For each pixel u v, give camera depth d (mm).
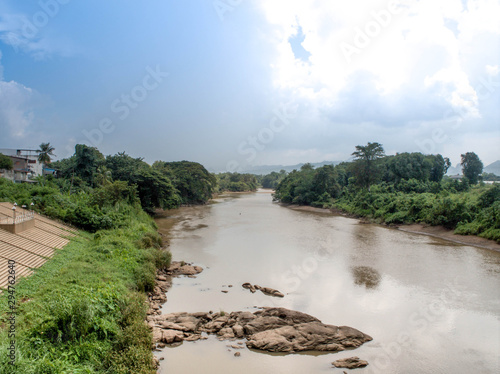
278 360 14992
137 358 12766
